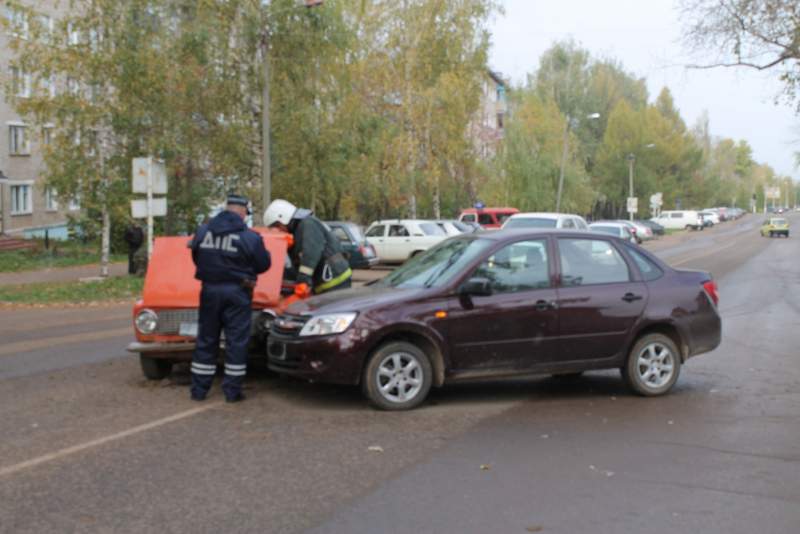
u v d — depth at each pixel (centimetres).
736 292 2039
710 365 1000
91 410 750
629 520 469
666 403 784
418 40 3769
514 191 5156
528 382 892
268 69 2456
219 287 773
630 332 800
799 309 1650
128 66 2216
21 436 657
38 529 455
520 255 785
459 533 449
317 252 866
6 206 3953
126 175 2319
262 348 843
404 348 745
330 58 2634
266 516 475
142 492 518
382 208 4491
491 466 575
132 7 2252
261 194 2628
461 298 754
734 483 536
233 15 2495
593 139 8356
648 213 8788
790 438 652
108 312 1703
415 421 708
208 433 666
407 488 526
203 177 2661
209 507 491
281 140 2567
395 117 3847
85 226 3331
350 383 731
